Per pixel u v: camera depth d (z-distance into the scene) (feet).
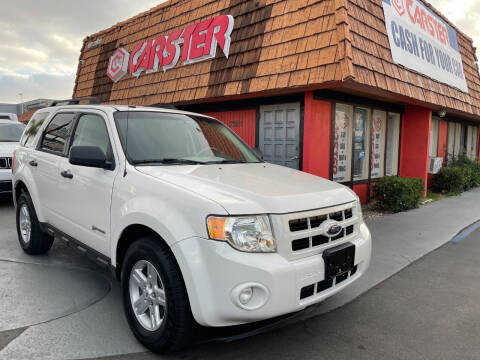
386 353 9.63
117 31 39.86
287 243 8.43
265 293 7.97
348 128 28.32
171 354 9.36
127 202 9.86
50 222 14.19
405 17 28.25
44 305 11.62
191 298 8.05
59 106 15.31
